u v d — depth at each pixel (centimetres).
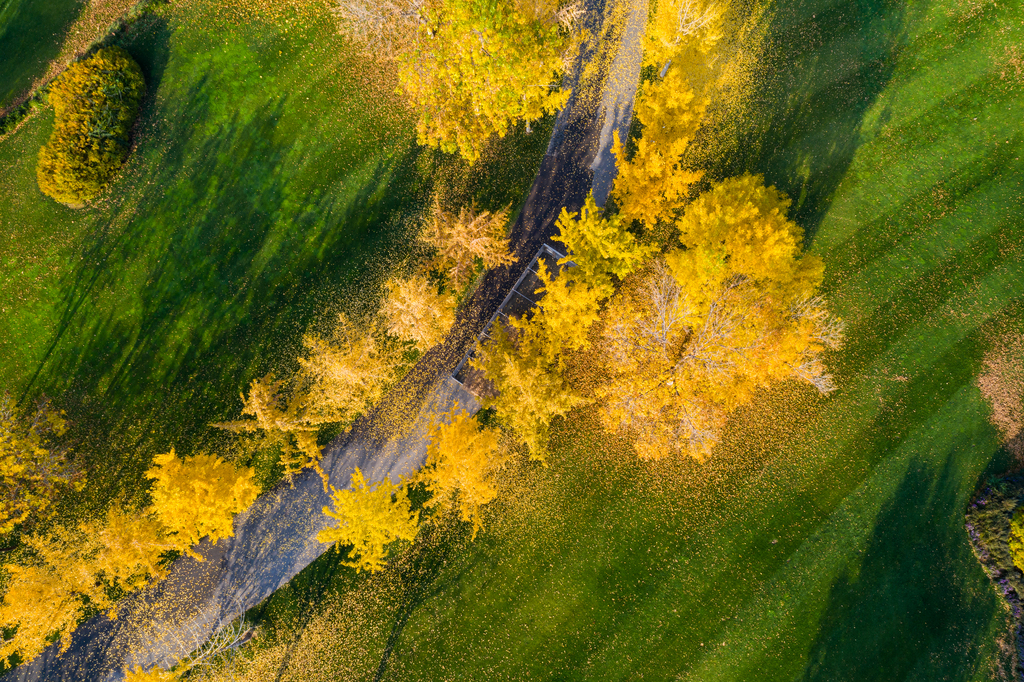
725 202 2456
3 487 2733
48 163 2745
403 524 2514
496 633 2941
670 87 2452
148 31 2877
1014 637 2778
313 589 2939
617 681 2903
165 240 2914
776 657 2888
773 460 2973
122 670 2877
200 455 2645
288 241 2950
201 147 2920
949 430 2930
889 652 2858
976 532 2841
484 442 2575
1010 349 2922
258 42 2922
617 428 2845
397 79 2956
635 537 2966
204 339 2936
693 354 2434
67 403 2891
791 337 2420
